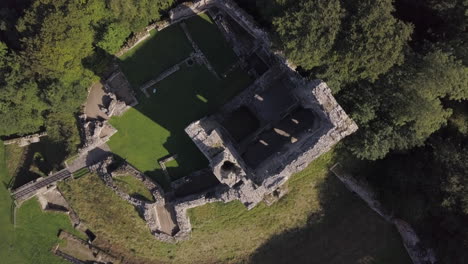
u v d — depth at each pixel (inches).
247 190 1792.6
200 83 2108.8
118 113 2148.1
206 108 2108.8
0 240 2522.1
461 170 1811.0
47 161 2372.0
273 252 2239.2
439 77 1657.2
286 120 2031.3
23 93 2030.0
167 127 2135.8
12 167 2464.3
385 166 2082.9
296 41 1663.4
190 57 2105.1
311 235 2207.2
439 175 1866.4
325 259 2193.7
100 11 1952.5
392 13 1973.4
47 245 2423.7
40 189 2345.0
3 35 2300.7
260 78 2006.6
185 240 2213.3
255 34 1996.8
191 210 2166.6
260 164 2003.0
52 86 1977.1
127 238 2293.3
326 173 2137.1
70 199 2324.1
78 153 2203.5
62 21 1827.0
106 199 2242.9
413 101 1717.5
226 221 2187.5
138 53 2135.8
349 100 1871.3
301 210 2182.6
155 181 2146.9
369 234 2160.4
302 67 1811.0
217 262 2272.4
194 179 2124.8
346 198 2170.3
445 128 1953.7
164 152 2143.2
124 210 2236.7
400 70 1745.8
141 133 2156.7
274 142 2034.9
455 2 1731.1
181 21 2100.1
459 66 1683.1
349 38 1656.0
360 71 1764.3
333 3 1628.9
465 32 1803.6
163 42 2122.3
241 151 2046.0
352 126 1658.5
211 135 1813.5
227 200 1857.8
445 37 1862.7
